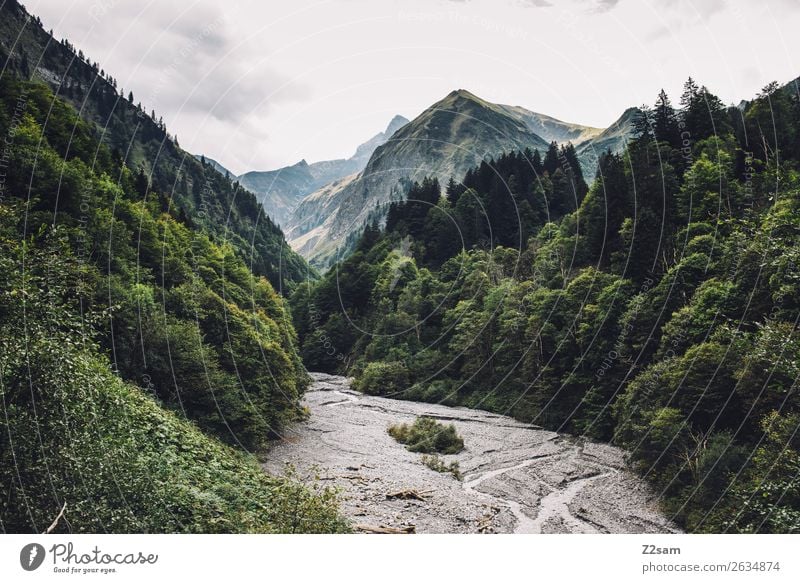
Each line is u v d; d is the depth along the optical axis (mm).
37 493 15531
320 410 65000
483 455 47031
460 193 139125
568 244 85500
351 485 36250
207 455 30141
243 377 46938
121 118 181125
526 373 66875
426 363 81875
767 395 31750
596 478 39531
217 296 52250
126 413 20375
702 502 29578
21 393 15531
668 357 45312
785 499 24438
